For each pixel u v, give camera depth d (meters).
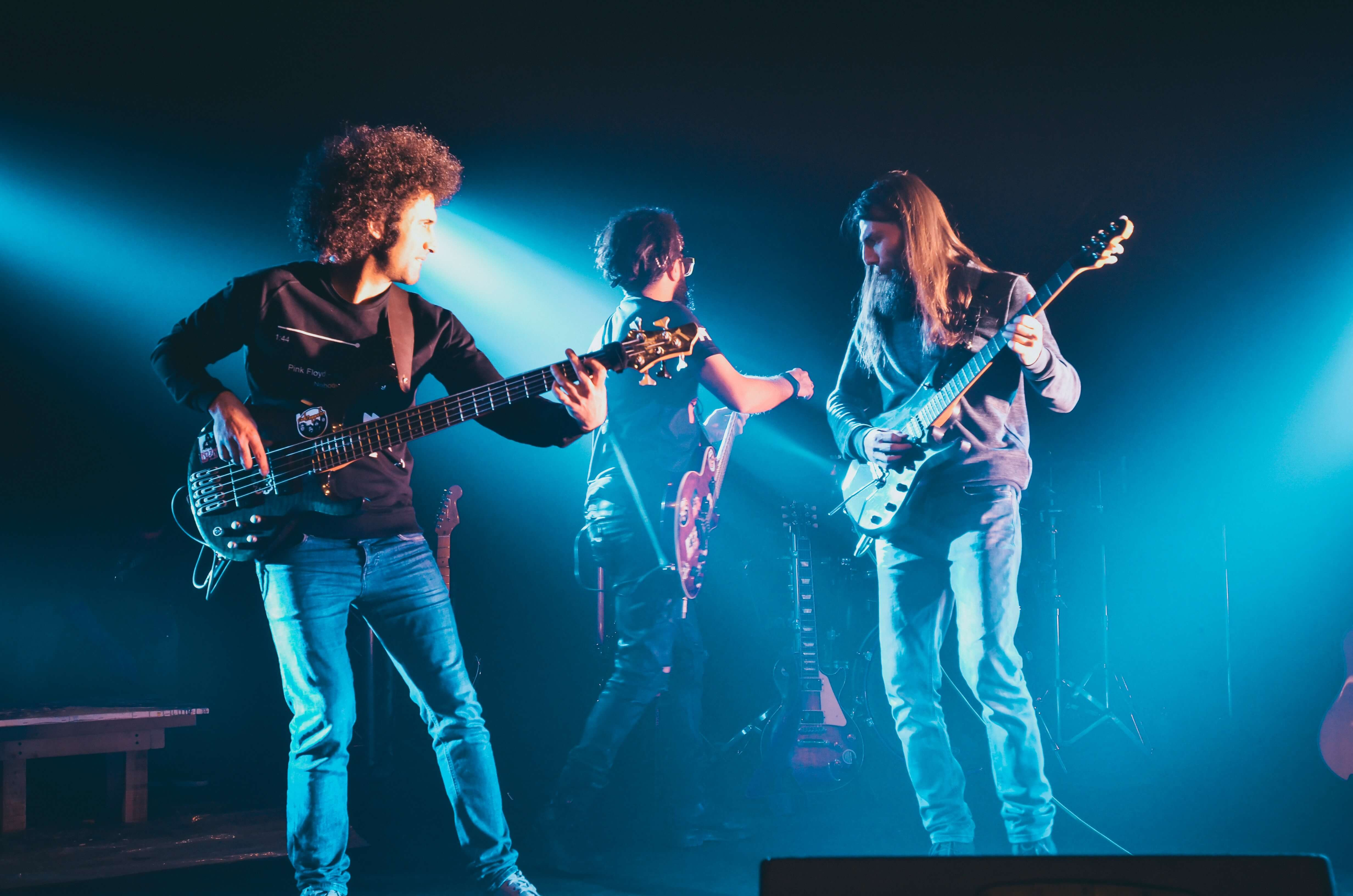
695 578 3.48
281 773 5.09
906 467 2.89
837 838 3.75
